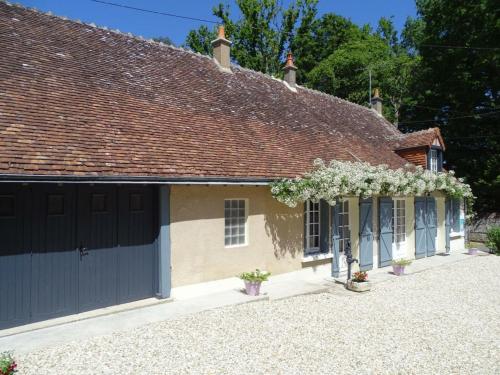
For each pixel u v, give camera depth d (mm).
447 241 17812
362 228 13070
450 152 25641
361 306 9031
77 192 7336
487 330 7664
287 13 32438
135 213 8172
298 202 10914
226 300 8648
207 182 8438
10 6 10188
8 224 6520
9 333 6367
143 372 5348
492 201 23922
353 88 30781
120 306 7797
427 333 7406
